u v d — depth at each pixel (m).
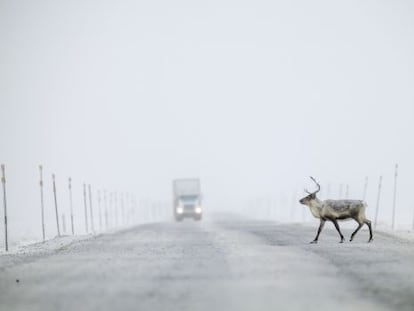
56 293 44.66
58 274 55.81
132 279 50.75
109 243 99.06
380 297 40.97
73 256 75.06
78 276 53.75
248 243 90.00
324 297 40.78
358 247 79.94
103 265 62.47
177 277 51.44
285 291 43.16
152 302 39.66
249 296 41.31
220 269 56.31
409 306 37.97
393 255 68.56
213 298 40.84
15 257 77.62
